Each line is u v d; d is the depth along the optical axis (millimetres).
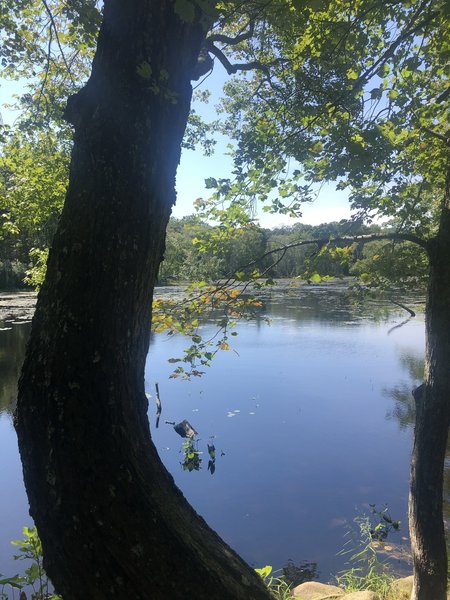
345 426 10523
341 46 3260
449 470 7691
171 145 1634
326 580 5508
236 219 4250
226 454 9031
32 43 4152
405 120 3594
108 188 1489
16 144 6305
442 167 4336
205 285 4141
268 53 4828
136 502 1496
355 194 3963
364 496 7496
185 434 10016
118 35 1516
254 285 3994
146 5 1506
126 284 1529
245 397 12664
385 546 6164
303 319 27828
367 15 3266
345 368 15789
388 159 3693
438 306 3588
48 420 1470
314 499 7426
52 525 1467
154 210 1585
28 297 36500
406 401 12227
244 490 7672
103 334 1495
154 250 1629
